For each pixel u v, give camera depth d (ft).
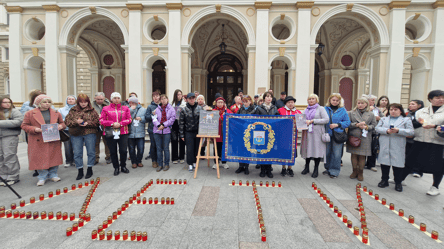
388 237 8.80
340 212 10.40
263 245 8.20
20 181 15.42
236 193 13.20
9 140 14.67
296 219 10.21
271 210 11.08
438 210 11.30
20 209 11.05
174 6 32.07
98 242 8.36
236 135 16.11
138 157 18.92
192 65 49.83
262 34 32.19
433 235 8.70
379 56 32.35
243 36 47.11
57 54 33.63
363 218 9.75
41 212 10.18
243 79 52.47
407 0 30.32
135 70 33.22
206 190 13.64
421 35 32.99
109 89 51.70
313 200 12.37
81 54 52.01
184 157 21.57
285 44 32.53
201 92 51.13
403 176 14.30
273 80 49.39
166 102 17.44
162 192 13.29
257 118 15.90
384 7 31.45
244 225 9.60
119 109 16.37
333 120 15.70
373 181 15.78
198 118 17.12
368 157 18.58
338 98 15.83
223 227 9.42
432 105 12.84
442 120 12.20
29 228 9.35
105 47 49.44
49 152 14.49
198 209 11.09
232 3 32.14
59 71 34.06
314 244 8.30
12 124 14.47
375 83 33.50
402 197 12.96
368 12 31.63
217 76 54.39
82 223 9.50
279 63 48.78
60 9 33.47
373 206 11.67
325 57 48.57
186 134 17.29
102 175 16.55
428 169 13.00
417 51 31.71
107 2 32.81
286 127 15.66
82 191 13.52
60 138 15.37
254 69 33.17
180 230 9.17
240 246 8.12
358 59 47.11
